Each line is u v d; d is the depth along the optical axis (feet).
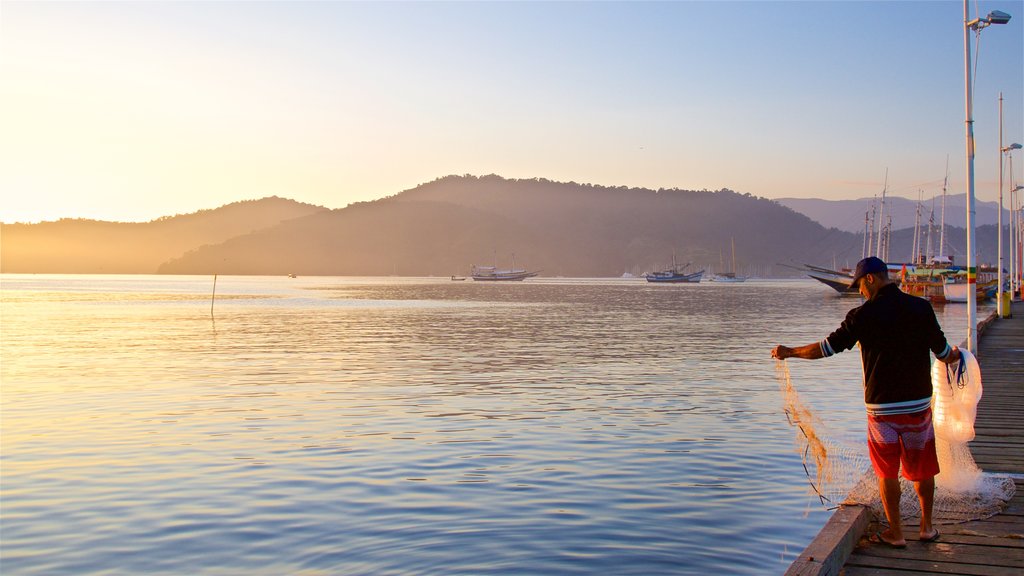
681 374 86.63
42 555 29.45
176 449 47.09
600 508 34.86
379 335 153.07
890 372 22.58
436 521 33.12
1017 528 24.67
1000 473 31.48
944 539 23.77
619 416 58.65
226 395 70.59
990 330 116.06
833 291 597.52
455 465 42.88
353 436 51.01
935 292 302.25
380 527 32.32
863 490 26.11
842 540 21.47
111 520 33.37
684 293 547.90
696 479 39.70
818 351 23.00
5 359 106.22
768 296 467.52
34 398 68.90
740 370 90.68
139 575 27.50
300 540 30.83
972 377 26.55
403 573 27.43
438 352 115.75
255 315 238.27
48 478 40.14
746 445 47.83
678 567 27.84
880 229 543.80
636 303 349.41
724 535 31.27
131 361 103.40
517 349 120.78
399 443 48.75
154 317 225.15
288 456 45.16
